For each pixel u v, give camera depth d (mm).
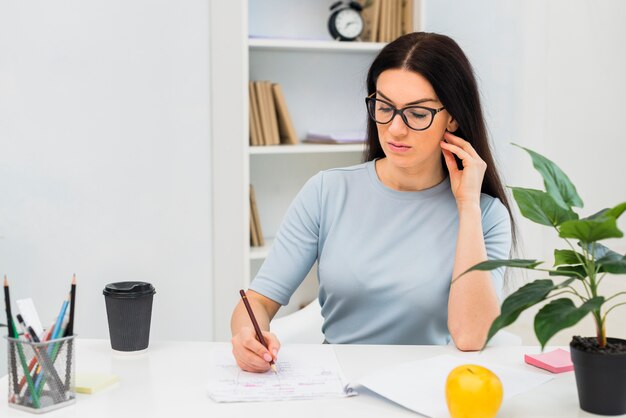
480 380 1249
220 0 3059
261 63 3307
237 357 1511
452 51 1797
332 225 1957
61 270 3090
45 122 3008
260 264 3430
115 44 3053
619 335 3439
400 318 1875
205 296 3295
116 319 1585
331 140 3189
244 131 2992
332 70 3400
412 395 1375
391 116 1778
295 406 1350
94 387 1395
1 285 3012
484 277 1735
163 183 3178
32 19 2949
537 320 1242
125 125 3102
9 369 1334
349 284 1897
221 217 3193
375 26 3246
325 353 1628
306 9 3332
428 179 1942
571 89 3793
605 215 1301
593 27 3766
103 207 3113
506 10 3676
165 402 1359
